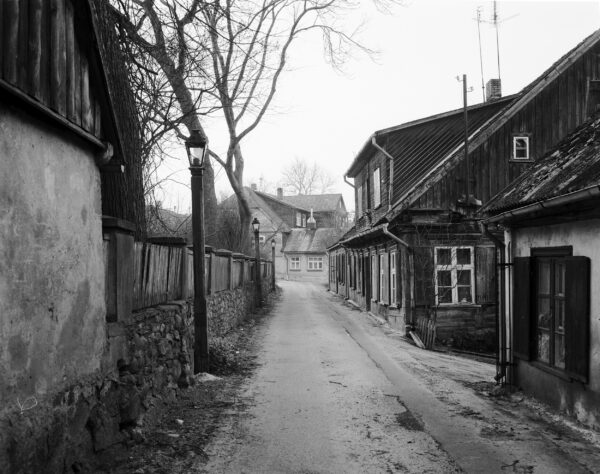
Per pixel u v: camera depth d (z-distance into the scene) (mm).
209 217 22328
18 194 3428
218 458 5246
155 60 9242
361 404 7543
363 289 24484
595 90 11398
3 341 3223
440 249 16891
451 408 7383
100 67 4516
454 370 10828
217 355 9984
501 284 8750
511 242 8484
